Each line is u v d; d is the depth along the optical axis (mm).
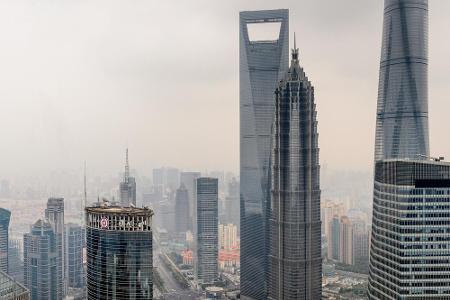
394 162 188750
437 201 183125
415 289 183000
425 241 183375
